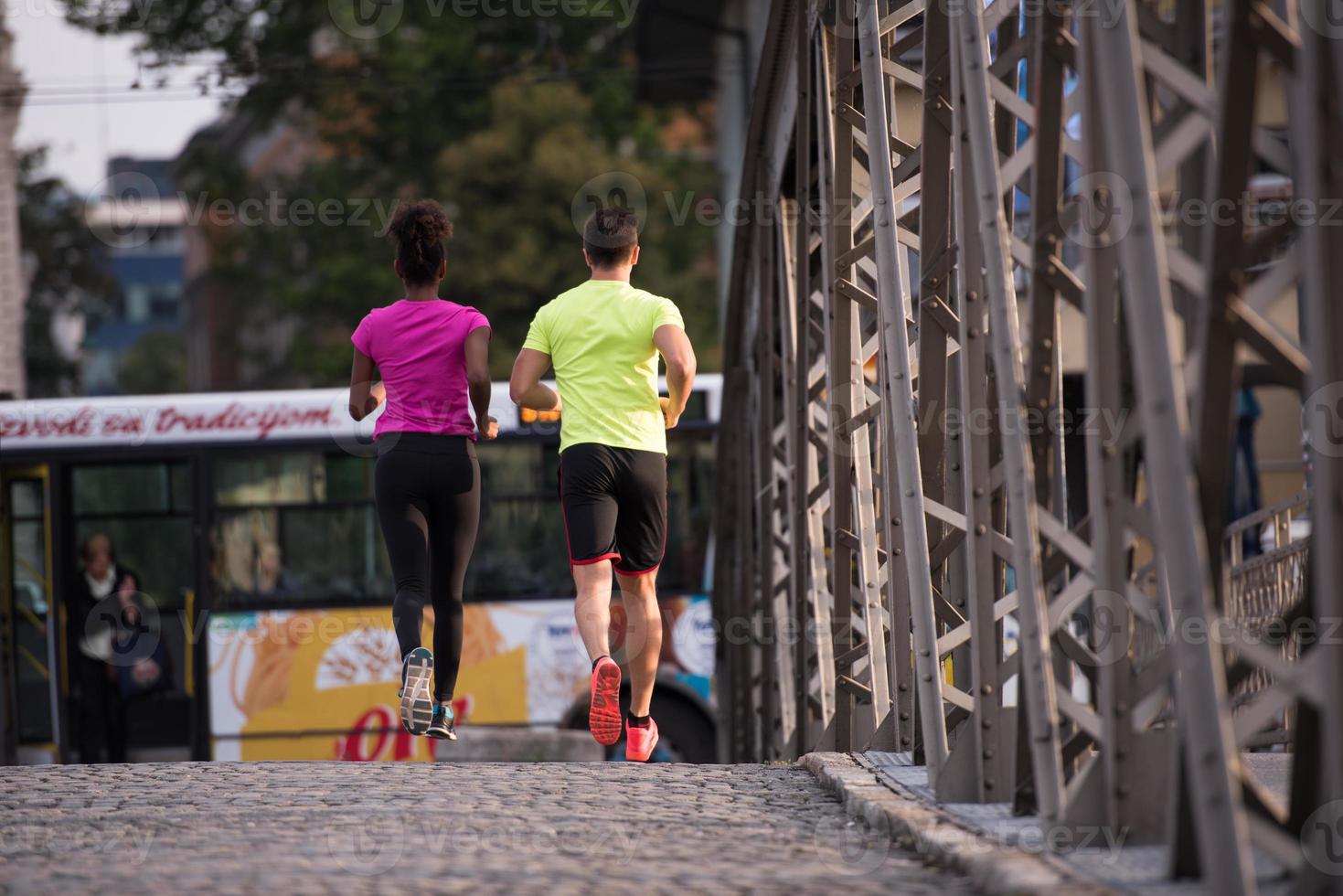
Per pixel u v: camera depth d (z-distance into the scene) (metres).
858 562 28.53
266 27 108.25
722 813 19.03
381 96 113.19
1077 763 17.98
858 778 20.33
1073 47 15.16
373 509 51.16
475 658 50.47
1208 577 11.88
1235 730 11.62
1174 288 14.95
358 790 21.28
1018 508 15.39
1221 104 11.69
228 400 51.62
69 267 122.81
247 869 15.16
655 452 24.52
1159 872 12.98
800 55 29.94
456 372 24.06
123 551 51.28
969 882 13.94
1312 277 10.89
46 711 50.81
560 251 110.50
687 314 116.88
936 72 19.91
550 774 23.38
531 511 50.94
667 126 122.88
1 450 51.41
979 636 17.88
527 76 113.25
